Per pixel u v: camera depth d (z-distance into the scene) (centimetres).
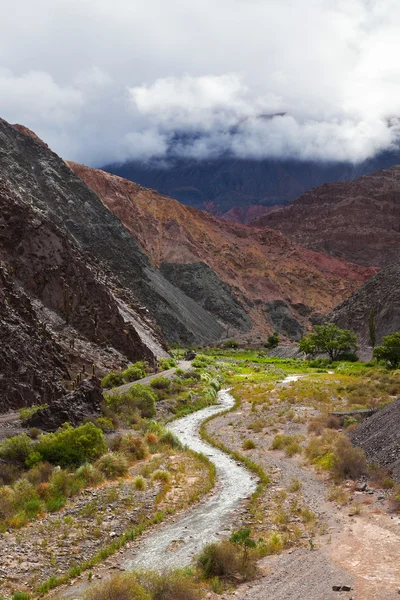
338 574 1534
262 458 3256
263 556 1744
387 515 2039
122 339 8000
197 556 1719
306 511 2134
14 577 1670
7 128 19462
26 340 5197
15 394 4434
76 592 1561
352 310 15300
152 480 2825
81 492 2611
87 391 4241
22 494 2448
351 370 9294
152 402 5131
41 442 3088
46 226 8231
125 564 1766
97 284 8269
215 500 2478
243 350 15950
